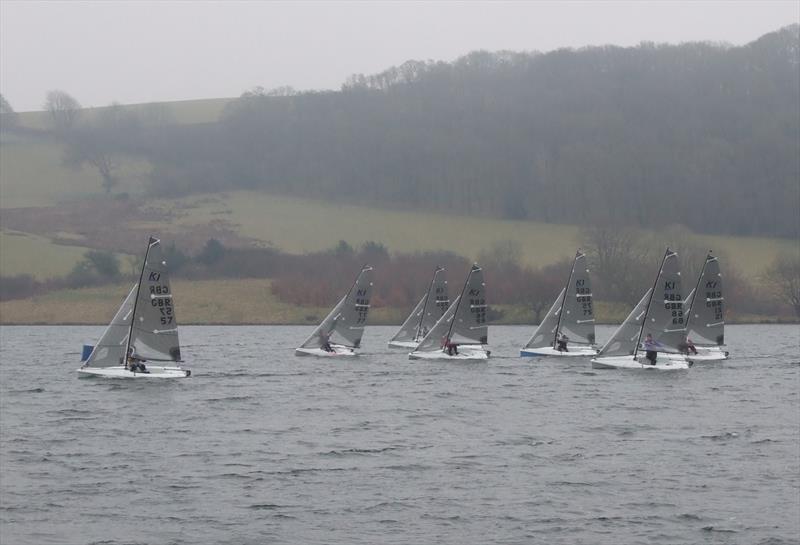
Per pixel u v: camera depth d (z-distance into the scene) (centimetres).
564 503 8888
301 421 13325
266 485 9538
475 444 11569
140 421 13262
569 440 11825
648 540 7925
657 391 16412
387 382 17875
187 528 8231
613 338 19650
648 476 9856
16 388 16938
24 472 10119
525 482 9625
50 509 8756
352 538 7994
